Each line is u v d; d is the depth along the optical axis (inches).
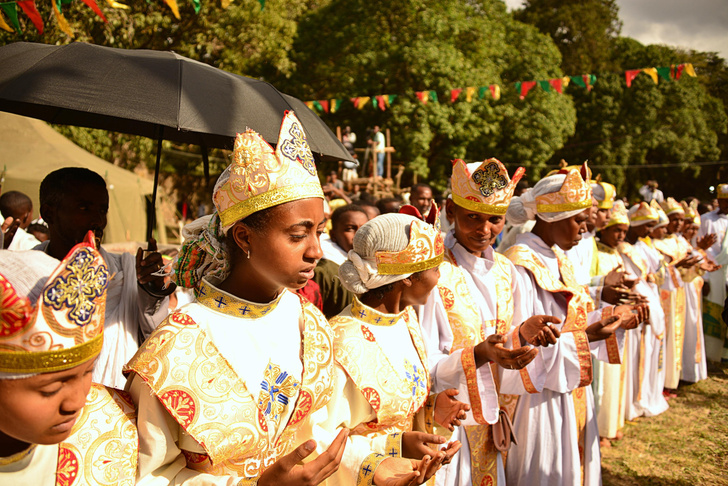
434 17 813.9
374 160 606.2
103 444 53.0
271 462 61.7
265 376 61.5
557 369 120.6
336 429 76.4
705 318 327.6
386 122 823.1
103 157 564.4
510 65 962.7
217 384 58.0
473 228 111.5
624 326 125.3
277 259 58.5
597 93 1238.9
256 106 93.6
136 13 455.2
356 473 69.9
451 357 97.0
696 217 328.2
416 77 821.2
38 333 40.3
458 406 86.9
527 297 123.7
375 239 83.2
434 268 86.4
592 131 1239.5
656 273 244.2
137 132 109.6
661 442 207.5
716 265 270.2
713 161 1387.8
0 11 144.5
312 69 874.8
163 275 91.7
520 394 118.6
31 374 40.6
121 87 82.2
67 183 88.6
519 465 124.0
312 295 147.9
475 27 877.8
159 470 58.8
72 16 382.0
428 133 803.4
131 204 465.7
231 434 57.2
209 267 64.0
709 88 1547.7
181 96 83.7
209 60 594.6
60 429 43.4
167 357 56.9
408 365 84.0
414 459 74.0
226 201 59.4
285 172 58.4
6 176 373.7
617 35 1460.4
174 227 766.5
